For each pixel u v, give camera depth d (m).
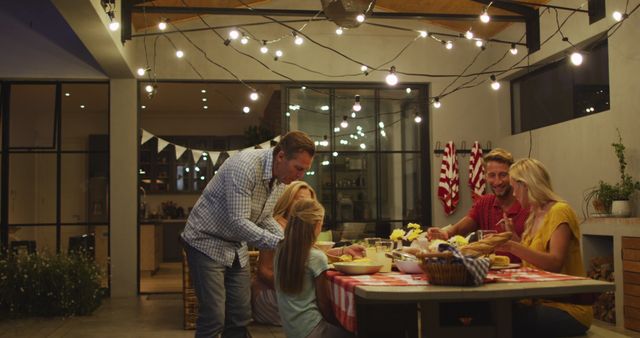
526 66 7.90
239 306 3.48
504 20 7.82
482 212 4.07
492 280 2.40
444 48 8.85
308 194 4.04
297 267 2.82
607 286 2.33
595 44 6.84
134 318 6.50
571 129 7.11
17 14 8.01
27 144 8.12
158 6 7.41
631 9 6.07
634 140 6.04
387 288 2.27
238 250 3.44
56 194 8.13
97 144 8.20
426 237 3.55
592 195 6.40
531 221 3.20
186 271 5.86
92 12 5.35
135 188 8.12
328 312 2.95
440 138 8.77
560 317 2.73
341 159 8.73
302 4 8.58
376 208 8.76
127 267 8.09
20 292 6.60
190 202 14.17
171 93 11.16
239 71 8.48
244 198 3.25
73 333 5.71
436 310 2.34
